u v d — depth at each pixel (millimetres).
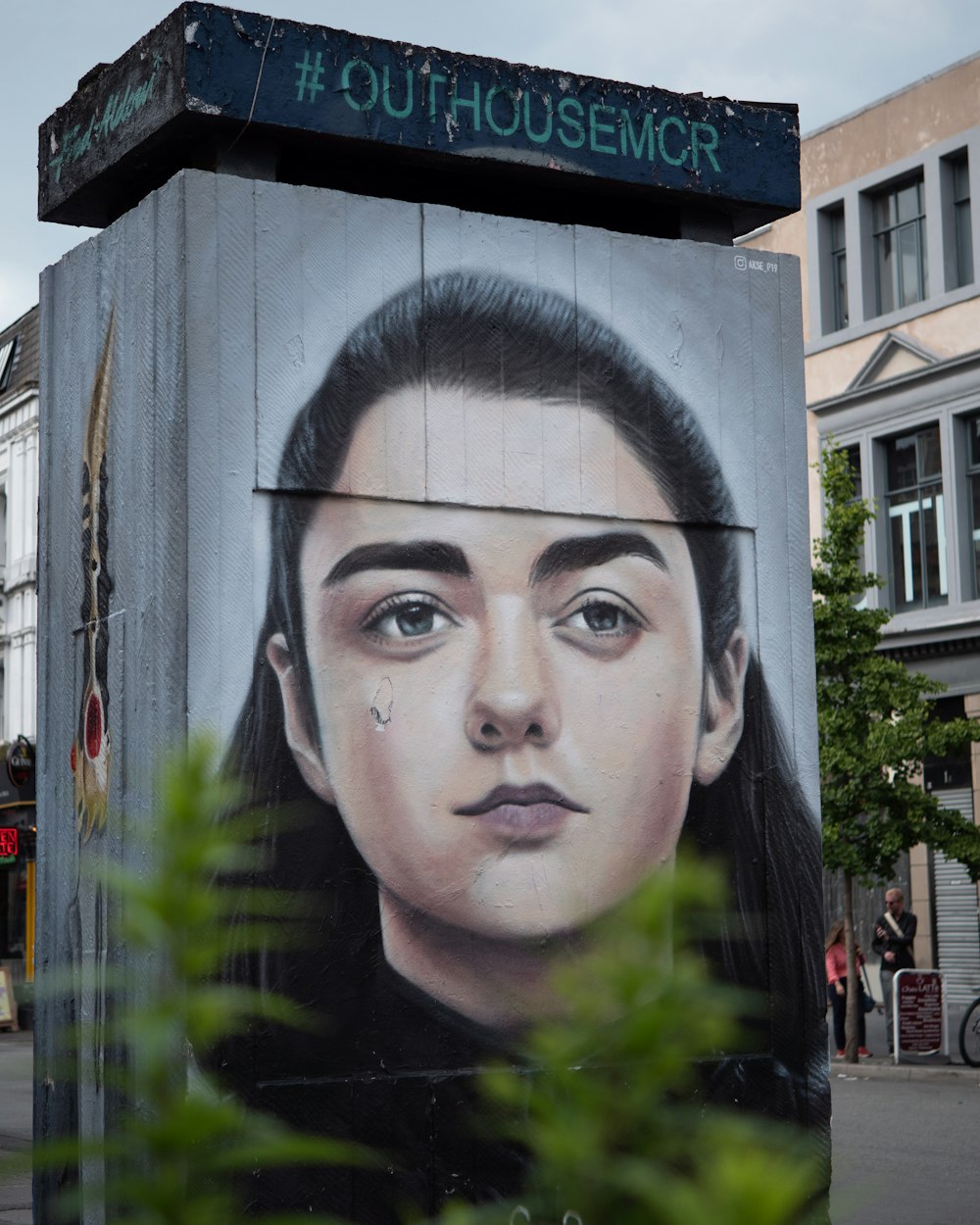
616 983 1117
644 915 1141
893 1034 20828
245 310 5520
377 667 5609
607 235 6141
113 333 5914
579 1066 1110
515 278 5961
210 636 5383
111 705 5801
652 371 6164
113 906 5523
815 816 6266
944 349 29562
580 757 5848
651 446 6129
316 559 5559
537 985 5633
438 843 5609
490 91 5977
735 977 6027
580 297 6066
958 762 29281
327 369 5621
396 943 5484
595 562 5984
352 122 5719
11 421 42094
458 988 5543
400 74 5828
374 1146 5297
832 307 31984
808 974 6145
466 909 5605
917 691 21516
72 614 6160
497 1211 1127
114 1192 1096
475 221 5906
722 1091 5887
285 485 5523
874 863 21250
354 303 5684
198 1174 1094
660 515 6113
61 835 6137
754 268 6410
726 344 6324
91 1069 5215
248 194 5559
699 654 6137
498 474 5859
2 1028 32875
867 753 21047
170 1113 1087
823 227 32031
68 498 6238
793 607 6352
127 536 5734
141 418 5672
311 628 5523
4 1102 17172
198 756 1159
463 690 5711
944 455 29469
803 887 6199
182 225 5461
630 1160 1050
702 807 6074
